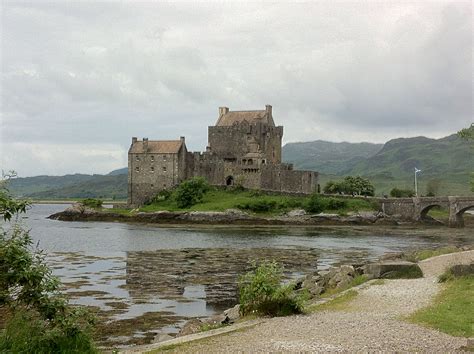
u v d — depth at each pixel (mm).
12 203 25188
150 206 190500
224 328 31375
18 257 24984
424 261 57719
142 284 62906
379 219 178625
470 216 199250
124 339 38969
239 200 182875
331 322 31281
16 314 26000
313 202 180375
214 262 83250
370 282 46219
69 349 24859
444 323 29734
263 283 35781
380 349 24938
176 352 25781
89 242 114250
